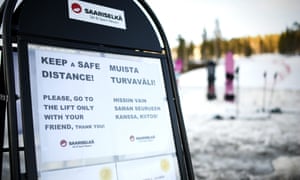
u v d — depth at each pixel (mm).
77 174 780
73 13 889
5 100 788
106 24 966
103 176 827
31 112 733
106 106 898
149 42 1086
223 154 2096
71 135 798
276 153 2154
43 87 785
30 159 700
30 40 781
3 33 741
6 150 853
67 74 842
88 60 900
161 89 1080
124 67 987
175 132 1057
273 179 2125
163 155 998
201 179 2047
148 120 997
